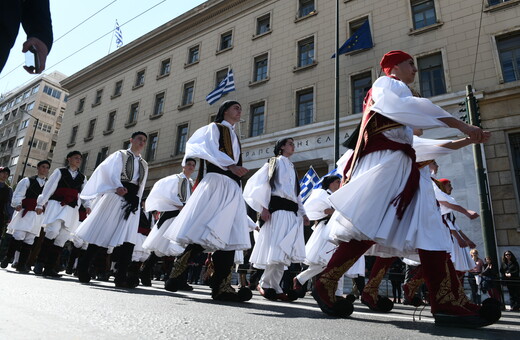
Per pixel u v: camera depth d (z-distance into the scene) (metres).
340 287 4.79
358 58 15.85
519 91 12.08
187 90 22.84
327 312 2.40
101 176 4.68
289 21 18.88
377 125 2.34
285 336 1.49
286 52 18.34
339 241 2.49
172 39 24.80
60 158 29.41
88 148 27.42
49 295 2.44
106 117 27.16
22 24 1.57
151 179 22.00
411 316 2.93
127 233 4.51
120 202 4.63
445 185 4.79
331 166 14.92
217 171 3.43
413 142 2.53
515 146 12.03
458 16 13.99
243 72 19.73
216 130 3.58
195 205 3.31
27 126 48.38
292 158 15.92
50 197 6.17
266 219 4.42
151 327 1.49
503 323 2.95
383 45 15.41
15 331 1.21
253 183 4.54
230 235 3.34
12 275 4.88
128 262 4.45
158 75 24.69
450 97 13.09
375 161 2.28
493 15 13.35
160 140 22.56
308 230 7.48
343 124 15.12
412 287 3.58
